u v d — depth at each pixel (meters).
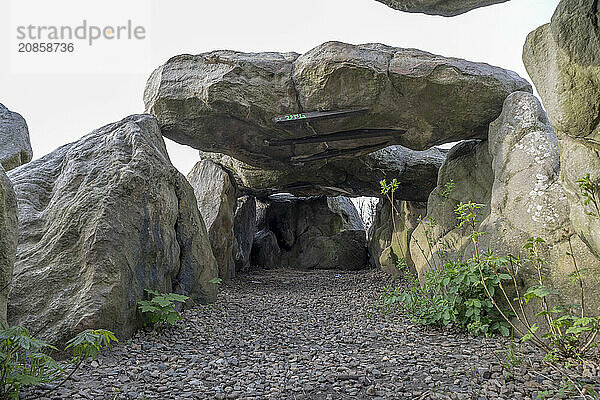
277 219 16.98
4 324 3.64
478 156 8.26
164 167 6.84
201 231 7.75
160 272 6.35
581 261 5.20
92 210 5.64
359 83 7.49
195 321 6.46
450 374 4.14
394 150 11.74
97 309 4.98
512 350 4.59
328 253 16.09
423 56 7.58
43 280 5.24
